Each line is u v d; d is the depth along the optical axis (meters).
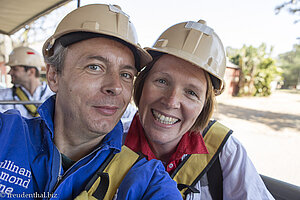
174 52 0.37
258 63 5.25
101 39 0.26
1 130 0.27
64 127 0.29
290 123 2.86
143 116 0.42
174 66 0.38
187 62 0.37
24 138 0.28
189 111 0.39
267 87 5.26
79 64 0.26
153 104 0.40
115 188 0.28
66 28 0.27
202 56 0.38
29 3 1.16
